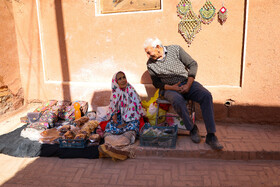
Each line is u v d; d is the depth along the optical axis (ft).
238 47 12.43
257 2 11.66
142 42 13.78
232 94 12.82
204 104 10.40
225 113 13.14
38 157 11.23
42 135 12.17
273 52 11.93
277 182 8.88
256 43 12.05
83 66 15.03
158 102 11.77
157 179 9.34
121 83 11.68
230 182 9.00
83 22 14.34
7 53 15.19
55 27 14.83
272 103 12.42
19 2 14.98
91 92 15.08
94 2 13.88
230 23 12.25
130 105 11.98
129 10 13.85
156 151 10.71
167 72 11.35
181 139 11.52
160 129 11.59
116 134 11.30
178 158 10.62
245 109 12.84
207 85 13.26
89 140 11.48
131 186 9.04
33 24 15.07
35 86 16.05
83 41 14.62
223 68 12.86
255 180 9.04
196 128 11.24
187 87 10.70
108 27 14.05
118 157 10.43
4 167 10.52
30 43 15.43
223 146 10.66
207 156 10.51
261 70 12.25
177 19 12.95
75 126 12.80
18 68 16.02
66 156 10.96
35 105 16.51
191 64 11.04
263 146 10.59
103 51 14.48
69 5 14.29
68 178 9.64
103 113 13.38
